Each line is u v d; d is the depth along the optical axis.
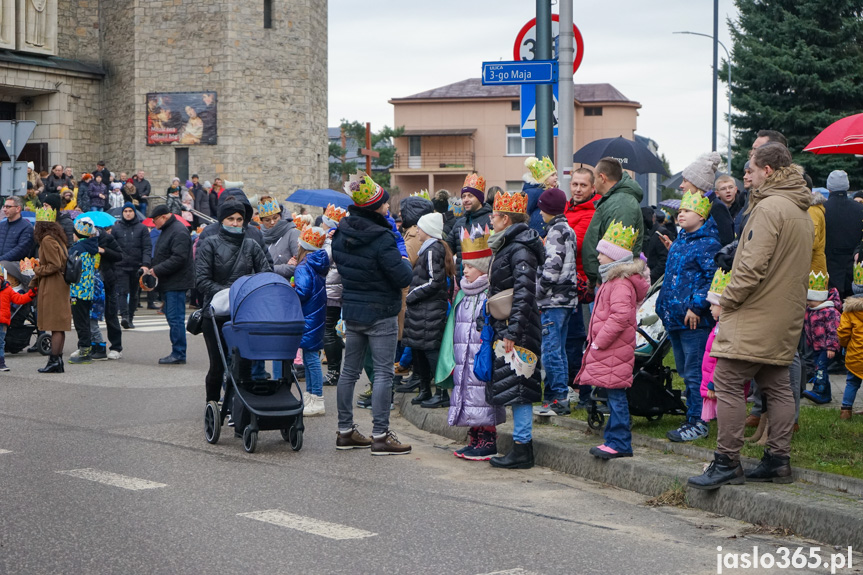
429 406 9.72
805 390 9.77
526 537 5.71
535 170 10.01
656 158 12.96
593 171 9.27
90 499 6.41
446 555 5.33
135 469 7.32
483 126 57.28
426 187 58.00
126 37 35.28
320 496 6.62
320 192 15.49
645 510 6.41
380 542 5.55
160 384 11.59
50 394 10.77
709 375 7.42
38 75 34.00
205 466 7.50
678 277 7.61
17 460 7.54
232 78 34.50
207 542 5.50
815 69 36.59
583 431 8.16
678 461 7.05
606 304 7.27
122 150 35.62
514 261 7.45
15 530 5.69
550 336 8.69
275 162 35.59
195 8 34.59
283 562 5.16
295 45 35.88
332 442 8.56
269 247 12.85
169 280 13.25
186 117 34.75
